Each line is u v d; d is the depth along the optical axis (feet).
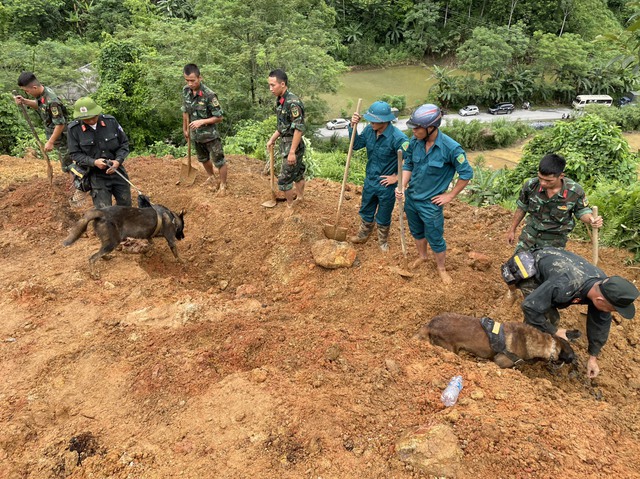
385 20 173.37
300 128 19.57
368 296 16.74
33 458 10.58
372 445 10.70
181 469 10.27
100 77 85.35
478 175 36.42
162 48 87.86
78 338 14.10
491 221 23.35
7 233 20.99
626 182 30.04
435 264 17.94
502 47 139.54
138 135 81.46
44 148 23.63
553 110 145.38
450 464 9.92
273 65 84.23
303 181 22.70
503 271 14.66
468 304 16.69
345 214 22.67
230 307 15.88
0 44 90.68
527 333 13.39
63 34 141.69
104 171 19.75
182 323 14.83
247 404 11.66
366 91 148.36
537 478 9.82
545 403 11.90
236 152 40.96
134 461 10.46
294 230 19.65
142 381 12.46
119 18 139.74
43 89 22.08
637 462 10.39
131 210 17.95
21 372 12.91
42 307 15.58
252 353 13.61
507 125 120.47
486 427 10.67
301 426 11.05
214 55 82.43
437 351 13.62
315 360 13.23
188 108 22.54
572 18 164.86
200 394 12.07
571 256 13.37
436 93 143.64
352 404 11.72
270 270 18.86
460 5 175.52
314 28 103.24
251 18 87.04
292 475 10.07
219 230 21.90
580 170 30.63
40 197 24.25
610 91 148.66
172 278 17.92
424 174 15.47
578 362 14.61
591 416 11.63
